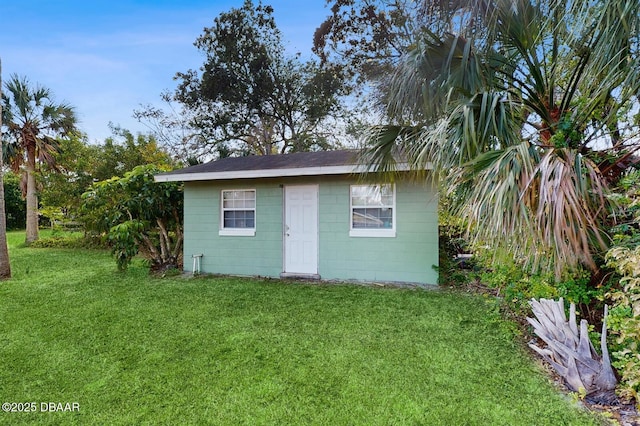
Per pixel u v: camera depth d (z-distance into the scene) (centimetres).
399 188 600
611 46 258
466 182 329
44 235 1619
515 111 327
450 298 490
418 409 222
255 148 1733
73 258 936
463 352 307
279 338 347
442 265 620
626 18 242
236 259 698
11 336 357
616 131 323
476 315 410
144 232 762
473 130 299
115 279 649
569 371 242
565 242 235
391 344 328
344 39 1319
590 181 259
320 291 543
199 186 723
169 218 788
